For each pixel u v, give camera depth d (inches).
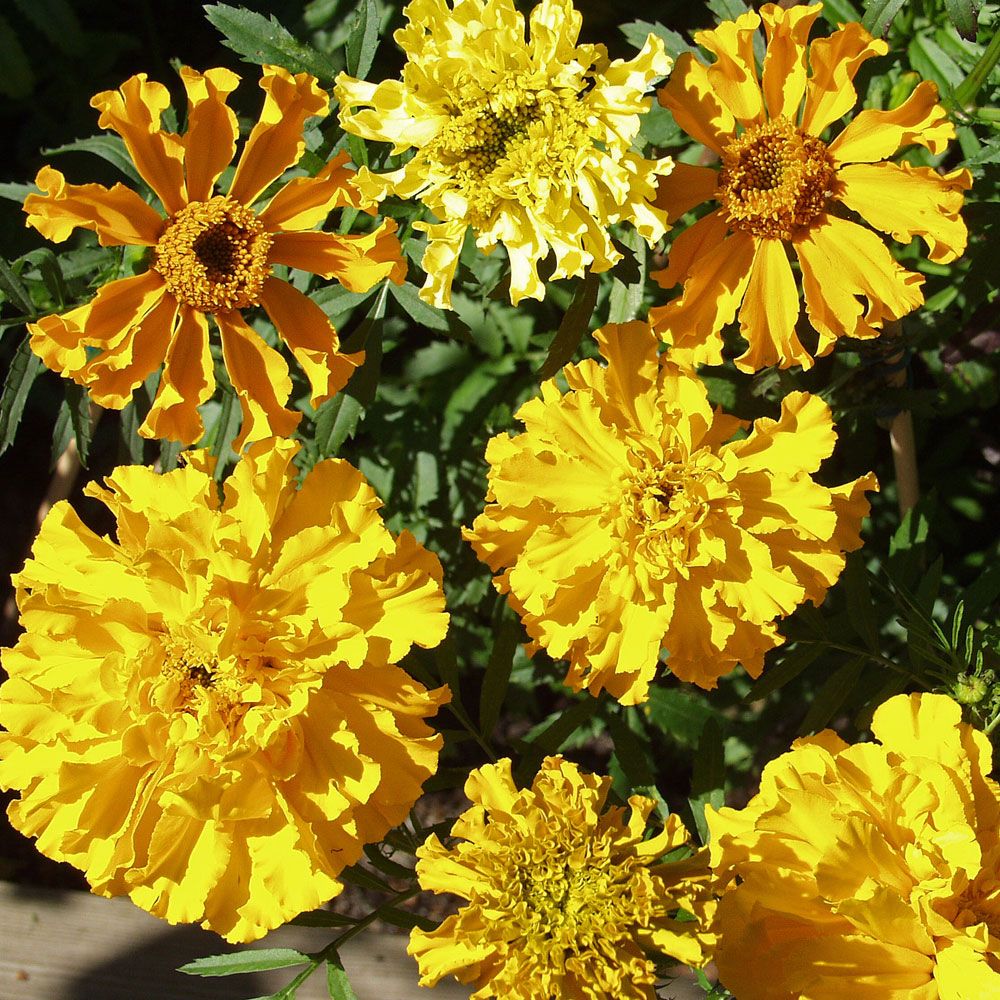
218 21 17.1
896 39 19.3
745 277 17.1
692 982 18.4
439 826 17.7
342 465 16.0
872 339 18.3
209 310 17.1
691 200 17.0
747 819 15.7
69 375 16.7
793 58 16.6
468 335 17.8
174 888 15.5
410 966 18.8
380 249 17.2
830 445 16.4
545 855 15.7
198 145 16.8
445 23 16.2
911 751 15.5
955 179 16.5
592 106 16.2
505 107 16.2
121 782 15.6
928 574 17.8
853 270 16.9
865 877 14.7
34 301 19.7
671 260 17.1
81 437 18.0
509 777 16.0
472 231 19.2
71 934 19.1
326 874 15.5
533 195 16.3
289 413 17.3
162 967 18.9
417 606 15.8
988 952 14.5
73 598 15.8
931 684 17.9
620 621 16.3
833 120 16.9
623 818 18.3
